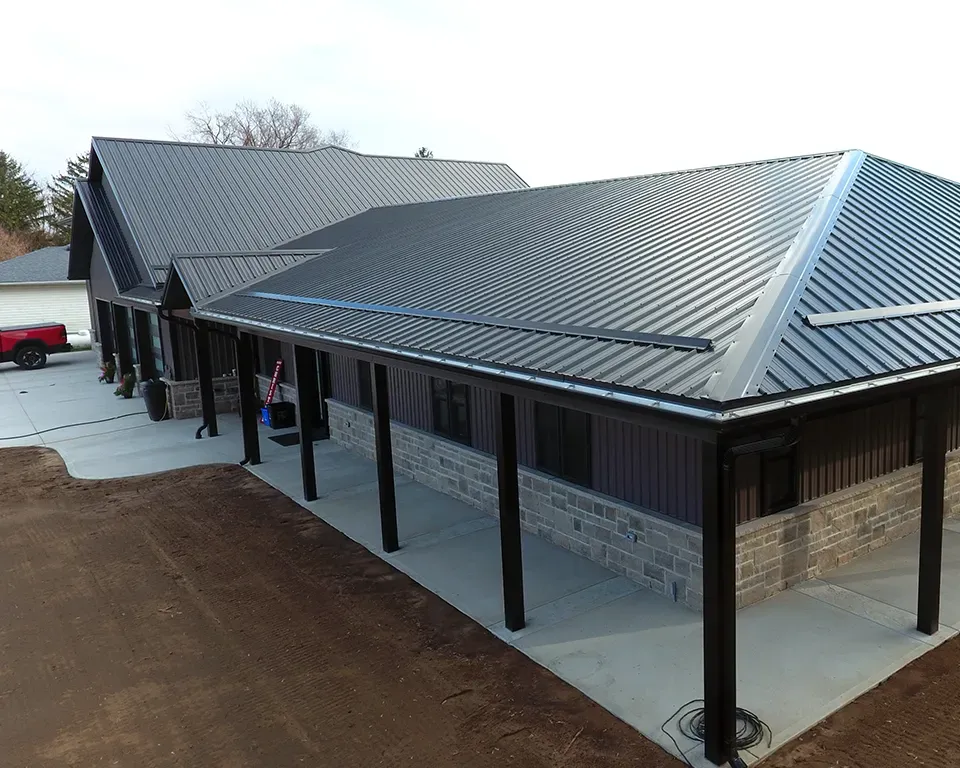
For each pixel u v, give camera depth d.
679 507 7.99
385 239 16.08
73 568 9.94
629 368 5.79
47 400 22.38
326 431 16.47
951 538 9.37
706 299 6.84
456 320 8.60
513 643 7.43
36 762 6.02
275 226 21.44
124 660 7.54
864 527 8.88
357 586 8.93
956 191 11.07
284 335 11.12
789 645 7.05
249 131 72.62
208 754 6.03
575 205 13.38
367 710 6.50
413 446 12.71
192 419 18.84
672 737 5.88
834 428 8.46
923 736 5.73
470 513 11.14
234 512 11.77
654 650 7.15
